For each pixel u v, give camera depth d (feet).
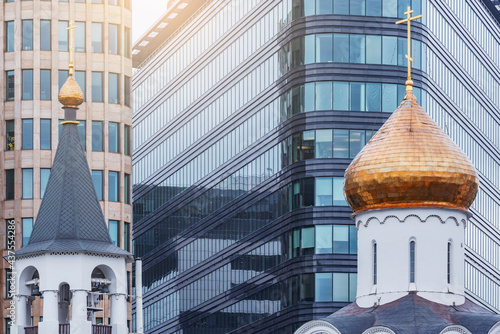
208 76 567.18
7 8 435.53
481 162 557.74
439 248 322.75
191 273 576.20
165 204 604.49
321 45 491.72
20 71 433.07
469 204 328.90
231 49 546.67
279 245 505.25
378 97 490.08
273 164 511.40
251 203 527.40
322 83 489.67
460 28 536.83
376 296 323.37
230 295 542.57
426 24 498.28
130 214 440.04
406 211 323.78
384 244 324.39
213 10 562.25
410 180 321.73
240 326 533.96
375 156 326.24
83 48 436.35
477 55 558.97
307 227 488.44
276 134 508.53
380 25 491.72
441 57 513.86
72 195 310.45
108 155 435.12
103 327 304.71
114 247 310.04
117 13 440.45
